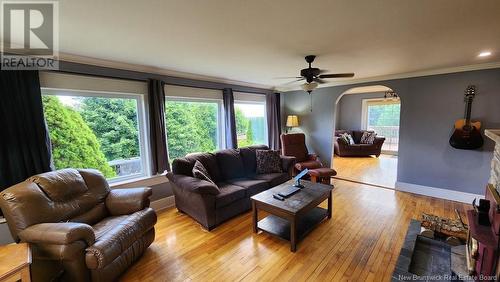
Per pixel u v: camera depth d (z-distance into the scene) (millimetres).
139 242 2168
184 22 1770
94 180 2426
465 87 3363
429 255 2195
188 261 2189
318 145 5332
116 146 3160
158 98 3361
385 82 4137
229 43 2287
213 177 3426
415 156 3920
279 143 5691
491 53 2654
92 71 2789
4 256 1479
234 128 4527
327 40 2211
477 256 1667
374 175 5168
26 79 2287
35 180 1955
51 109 2588
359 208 3332
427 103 3719
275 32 1993
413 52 2617
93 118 2939
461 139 3371
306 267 2076
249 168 3955
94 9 1529
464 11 1601
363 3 1489
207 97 4172
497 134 1879
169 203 3582
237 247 2408
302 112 5547
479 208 1874
